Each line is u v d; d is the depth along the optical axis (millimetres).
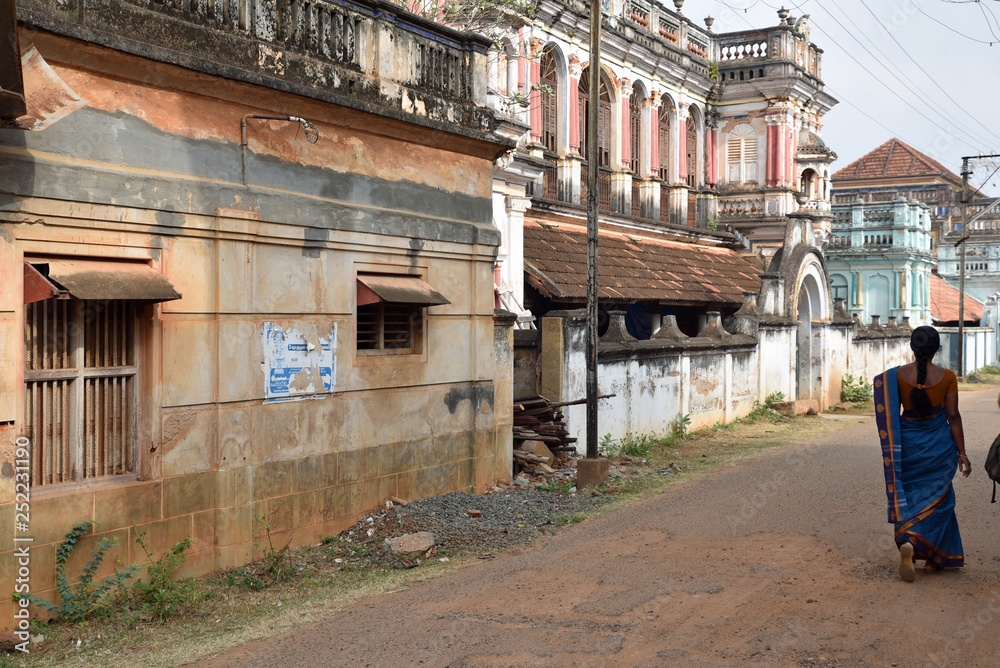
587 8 23172
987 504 9938
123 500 7277
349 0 9383
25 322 6777
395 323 10398
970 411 22484
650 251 24875
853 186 60188
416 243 10289
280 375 8633
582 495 11305
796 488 11328
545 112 22094
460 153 11172
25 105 5871
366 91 9602
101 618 6879
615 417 15195
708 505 10430
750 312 21078
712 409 18859
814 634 5730
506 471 11992
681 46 28359
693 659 5426
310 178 8984
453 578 7785
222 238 7977
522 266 18297
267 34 8453
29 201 6488
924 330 7109
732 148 30516
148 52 7164
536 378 14445
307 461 8961
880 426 7148
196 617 6980
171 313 7613
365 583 7840
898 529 7023
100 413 7312
